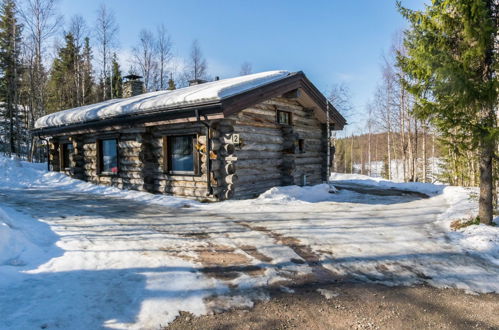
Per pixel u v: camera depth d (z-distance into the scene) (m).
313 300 3.06
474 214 6.11
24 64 24.16
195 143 8.80
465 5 4.69
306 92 10.91
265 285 3.35
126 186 10.47
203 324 2.59
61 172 13.88
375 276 3.66
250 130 9.12
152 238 4.88
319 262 4.04
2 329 2.35
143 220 6.12
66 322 2.52
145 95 13.02
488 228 5.16
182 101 8.06
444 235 5.26
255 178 9.24
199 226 5.71
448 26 5.16
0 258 3.69
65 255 4.02
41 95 21.81
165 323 2.58
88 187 11.00
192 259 4.01
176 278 3.42
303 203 8.12
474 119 5.30
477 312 2.90
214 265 3.84
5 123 27.88
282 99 10.63
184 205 7.88
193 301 2.95
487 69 5.09
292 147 10.27
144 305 2.84
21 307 2.70
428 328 2.63
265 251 4.39
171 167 9.61
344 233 5.32
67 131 12.54
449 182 14.71
